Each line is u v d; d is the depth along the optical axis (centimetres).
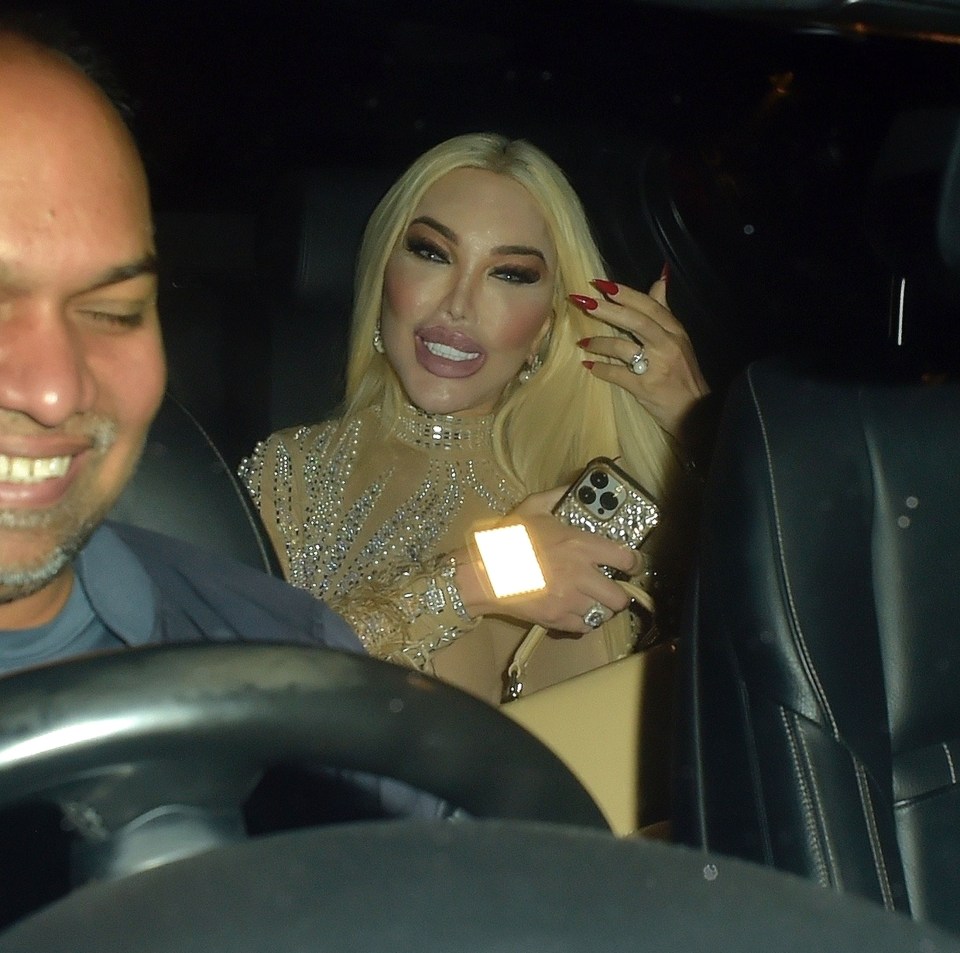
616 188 325
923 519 170
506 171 245
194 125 518
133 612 124
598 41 388
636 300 257
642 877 53
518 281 247
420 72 506
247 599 138
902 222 156
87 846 62
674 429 261
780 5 111
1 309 95
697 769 167
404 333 249
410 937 50
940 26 113
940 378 177
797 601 160
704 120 332
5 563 101
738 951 50
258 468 259
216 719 59
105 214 96
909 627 169
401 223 246
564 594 240
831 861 154
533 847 54
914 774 168
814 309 321
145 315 105
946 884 165
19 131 93
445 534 254
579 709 212
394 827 56
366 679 62
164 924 50
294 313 275
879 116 312
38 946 50
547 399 260
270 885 52
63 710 57
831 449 167
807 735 157
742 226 324
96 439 102
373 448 258
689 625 171
